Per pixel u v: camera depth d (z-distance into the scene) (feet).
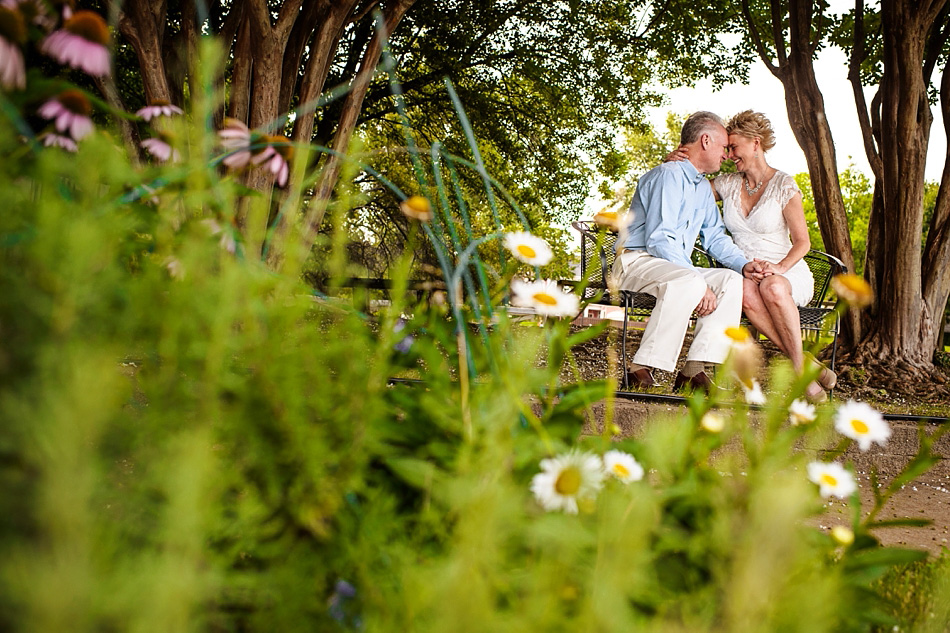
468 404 3.21
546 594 2.05
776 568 1.86
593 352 21.49
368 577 2.38
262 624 2.24
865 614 3.10
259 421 2.51
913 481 10.71
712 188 16.38
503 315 3.69
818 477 3.33
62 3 2.82
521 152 49.85
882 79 25.52
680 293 12.87
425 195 3.79
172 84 18.56
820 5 32.19
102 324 2.22
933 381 23.49
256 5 17.71
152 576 1.65
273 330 2.64
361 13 19.60
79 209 2.34
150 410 2.28
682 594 2.59
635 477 3.20
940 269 24.97
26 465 1.78
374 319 3.24
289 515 2.57
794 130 26.21
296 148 3.20
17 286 1.99
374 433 2.95
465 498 2.31
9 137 2.36
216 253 2.79
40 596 1.43
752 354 3.83
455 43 44.60
